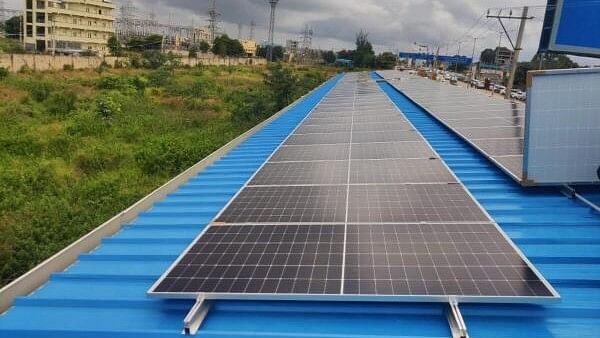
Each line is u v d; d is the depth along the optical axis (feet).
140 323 15.97
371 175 28.94
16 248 37.58
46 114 102.27
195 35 531.91
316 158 35.29
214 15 470.39
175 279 16.48
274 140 51.49
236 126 98.37
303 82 160.56
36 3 299.58
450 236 18.62
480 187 28.14
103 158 67.87
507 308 15.39
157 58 235.61
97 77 174.40
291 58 430.20
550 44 25.80
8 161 65.72
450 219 20.57
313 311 16.01
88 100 116.98
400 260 16.80
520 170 27.58
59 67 198.18
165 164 65.82
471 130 41.68
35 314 16.99
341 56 455.22
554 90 24.22
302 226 20.62
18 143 72.69
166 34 520.01
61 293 18.35
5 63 171.94
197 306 15.33
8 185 54.24
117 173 64.39
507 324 15.02
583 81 23.99
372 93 102.89
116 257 21.38
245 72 250.37
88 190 54.70
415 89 98.32
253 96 125.59
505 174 30.12
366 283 15.42
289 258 17.48
